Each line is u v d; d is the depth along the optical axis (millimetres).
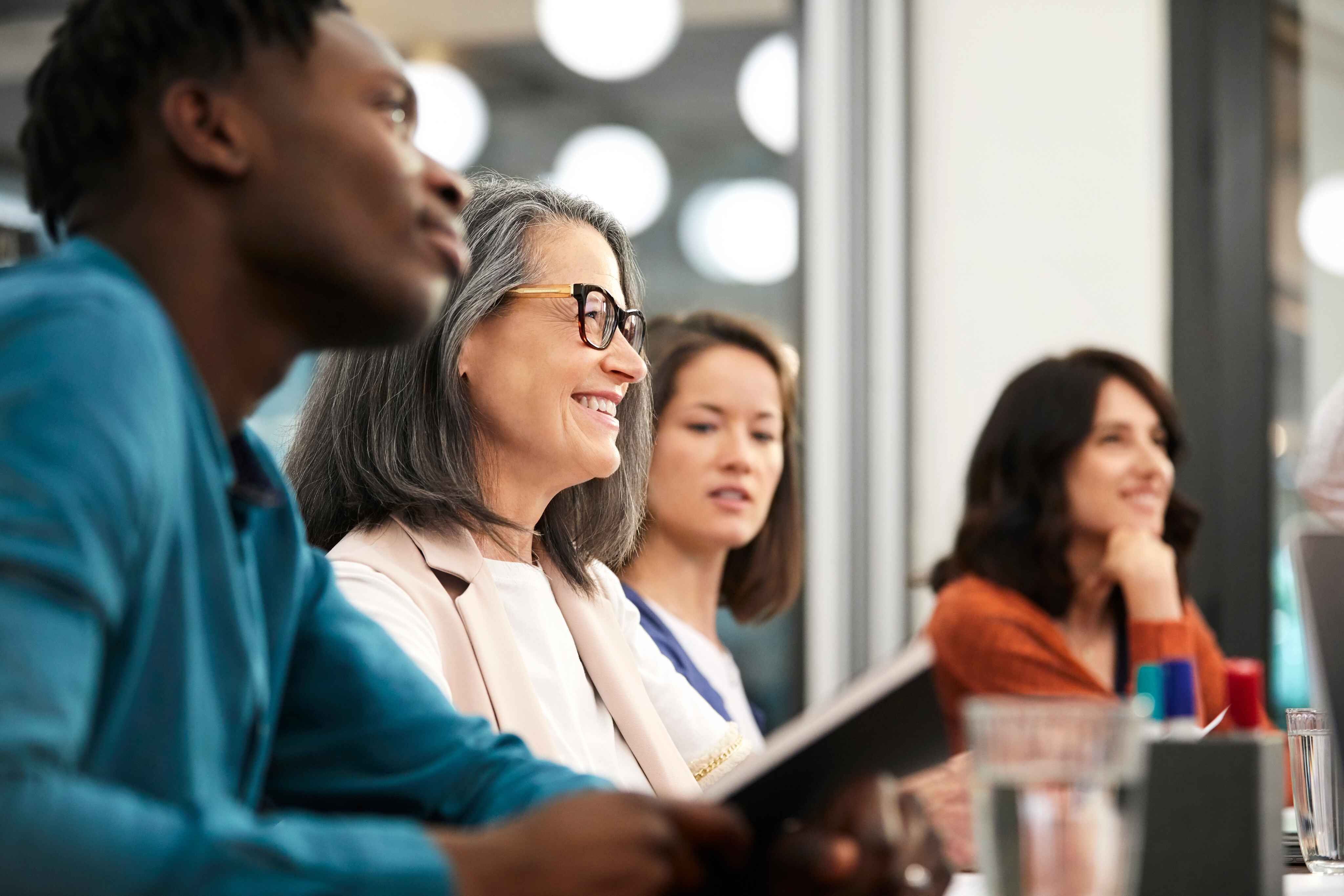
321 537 1478
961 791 1092
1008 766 726
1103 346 4094
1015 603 2455
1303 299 3986
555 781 988
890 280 4219
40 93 812
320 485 1486
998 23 4219
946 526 4152
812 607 4023
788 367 2631
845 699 778
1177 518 2701
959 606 2469
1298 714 1275
